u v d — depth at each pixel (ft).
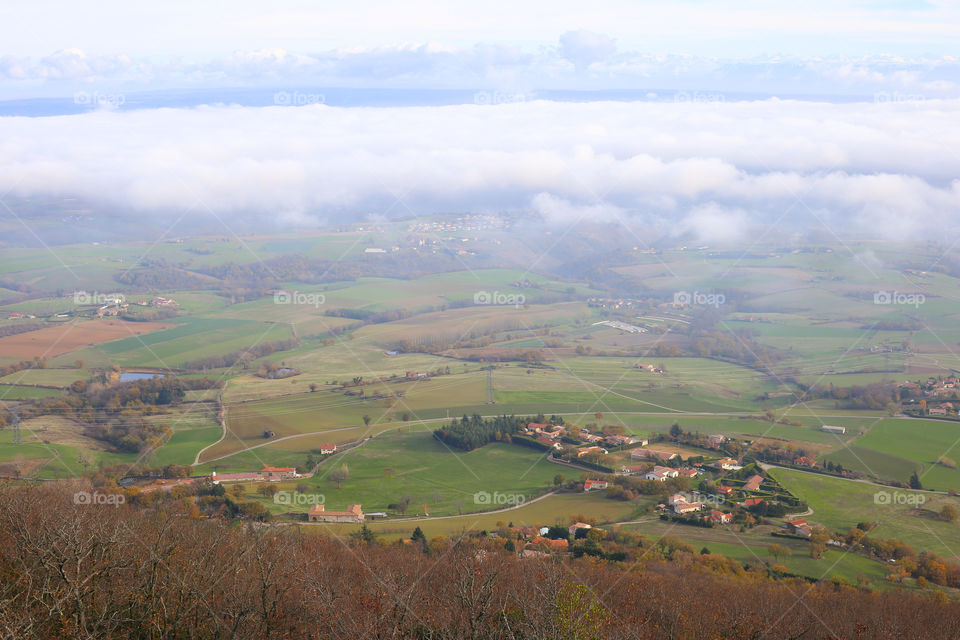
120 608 87.66
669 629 121.70
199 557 101.71
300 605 103.40
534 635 88.33
